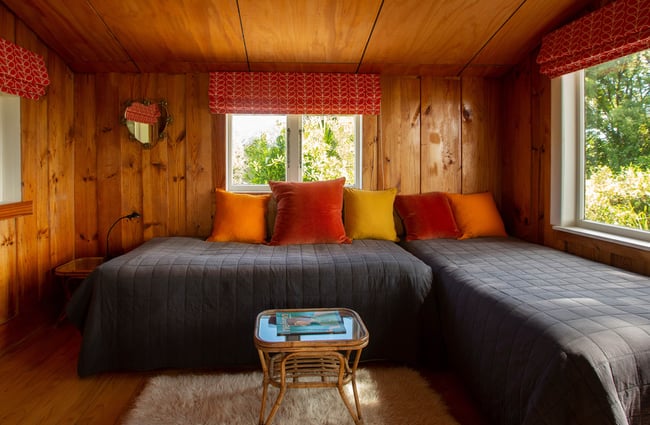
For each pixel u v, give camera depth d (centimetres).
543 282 196
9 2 238
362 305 223
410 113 335
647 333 135
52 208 293
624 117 234
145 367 213
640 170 224
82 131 318
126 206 322
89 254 322
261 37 277
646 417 127
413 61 312
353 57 305
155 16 254
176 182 324
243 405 183
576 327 139
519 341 151
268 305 218
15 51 243
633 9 206
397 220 329
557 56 258
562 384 126
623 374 126
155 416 174
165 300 214
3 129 257
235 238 297
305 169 338
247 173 337
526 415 131
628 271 217
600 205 254
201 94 323
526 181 312
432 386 206
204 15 254
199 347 216
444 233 309
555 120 276
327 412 178
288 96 320
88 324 209
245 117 335
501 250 267
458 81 338
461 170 339
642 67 220
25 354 240
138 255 238
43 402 189
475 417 179
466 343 192
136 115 319
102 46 286
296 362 172
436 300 230
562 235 272
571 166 272
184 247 267
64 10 248
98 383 207
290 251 258
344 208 316
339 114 330
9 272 250
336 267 226
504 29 271
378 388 200
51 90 289
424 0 241
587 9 243
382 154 333
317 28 268
